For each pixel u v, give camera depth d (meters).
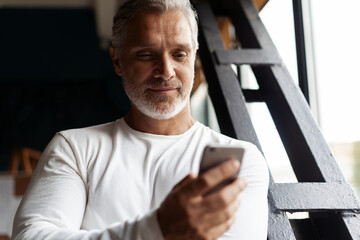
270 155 2.48
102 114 6.48
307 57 1.99
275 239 1.20
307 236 1.40
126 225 0.85
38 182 1.10
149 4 1.16
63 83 6.50
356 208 1.27
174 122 1.21
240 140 1.36
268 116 2.50
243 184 0.76
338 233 1.28
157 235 0.79
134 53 1.17
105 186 1.11
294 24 2.03
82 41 6.49
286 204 1.26
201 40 1.96
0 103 6.38
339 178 1.36
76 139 1.17
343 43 1.74
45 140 6.39
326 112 1.91
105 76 6.53
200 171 0.78
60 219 1.03
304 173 1.49
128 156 1.16
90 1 6.17
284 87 1.65
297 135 1.53
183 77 1.18
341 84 1.77
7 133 6.34
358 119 1.66
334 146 1.85
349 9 1.69
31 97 6.43
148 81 1.17
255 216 1.12
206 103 5.04
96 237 0.88
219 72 1.72
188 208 0.74
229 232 1.06
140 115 1.21
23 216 1.04
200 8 2.09
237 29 2.15
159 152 1.18
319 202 1.27
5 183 2.76
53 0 6.18
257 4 2.48
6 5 6.22
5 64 6.41
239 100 1.62
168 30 1.15
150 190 1.13
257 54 1.77
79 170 1.13
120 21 1.22
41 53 6.46
